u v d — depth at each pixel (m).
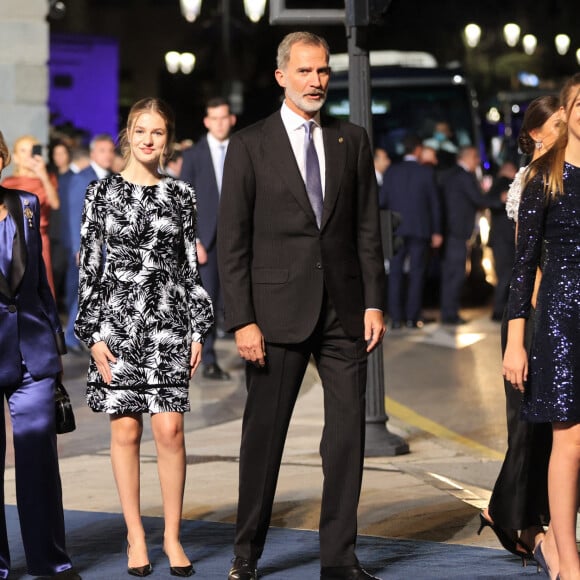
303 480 12.90
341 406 9.28
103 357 9.48
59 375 9.34
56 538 9.20
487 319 28.94
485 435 15.99
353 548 9.28
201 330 9.64
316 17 14.29
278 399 9.30
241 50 50.00
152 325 9.52
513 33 57.12
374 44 57.62
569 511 8.57
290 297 9.20
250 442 9.34
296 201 9.19
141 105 9.60
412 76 36.16
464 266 27.69
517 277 8.62
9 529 10.86
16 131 24.42
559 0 61.12
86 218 9.55
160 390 9.49
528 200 8.55
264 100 49.41
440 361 22.08
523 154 10.18
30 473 9.13
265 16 49.94
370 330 9.33
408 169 26.91
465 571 9.53
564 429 8.55
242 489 9.36
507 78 58.72
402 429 16.12
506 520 9.48
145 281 9.51
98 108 36.78
